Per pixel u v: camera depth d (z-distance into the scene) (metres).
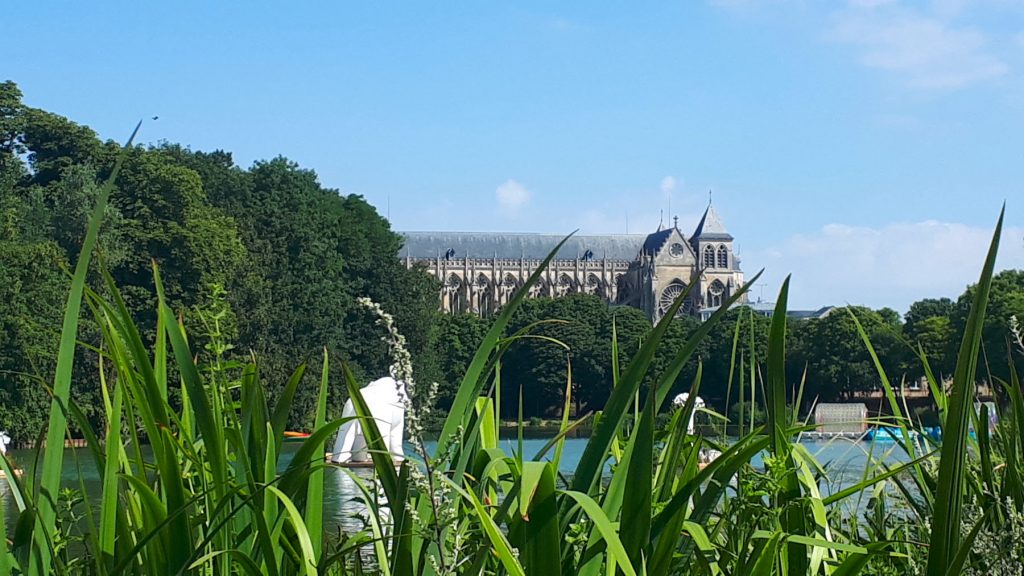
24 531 4.29
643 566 4.19
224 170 113.00
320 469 4.79
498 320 4.62
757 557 4.95
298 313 101.19
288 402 4.86
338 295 107.50
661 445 6.49
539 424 119.00
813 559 5.50
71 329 3.97
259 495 4.47
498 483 5.59
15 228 74.62
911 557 5.80
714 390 108.31
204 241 83.12
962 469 3.92
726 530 5.92
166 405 4.66
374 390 21.66
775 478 5.26
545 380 151.38
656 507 4.84
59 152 98.00
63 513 5.10
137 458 4.52
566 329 152.88
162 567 4.22
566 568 4.54
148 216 84.19
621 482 4.53
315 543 4.71
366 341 108.88
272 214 107.12
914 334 121.31
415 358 116.44
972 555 5.01
